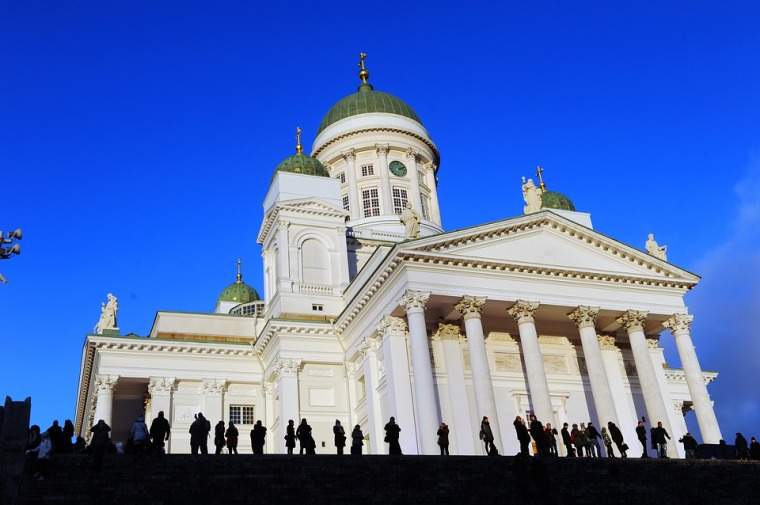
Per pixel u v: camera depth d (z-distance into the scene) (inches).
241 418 2162.9
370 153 2878.9
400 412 1710.1
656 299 1995.6
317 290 2233.0
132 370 2089.1
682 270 2011.6
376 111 2928.2
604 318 1999.3
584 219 2514.8
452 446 1760.6
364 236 2527.1
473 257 1803.6
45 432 930.1
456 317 1889.8
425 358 1670.8
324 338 2097.7
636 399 2070.6
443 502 948.0
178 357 2146.9
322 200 2343.8
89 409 2361.0
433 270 1774.1
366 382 1902.1
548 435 1423.5
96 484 895.7
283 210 2300.7
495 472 1066.7
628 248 1974.7
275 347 2085.4
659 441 1419.8
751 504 1079.6
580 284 1925.4
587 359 1863.9
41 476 887.7
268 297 2367.1
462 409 1806.1
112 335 2156.7
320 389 2049.7
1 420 920.9
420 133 2945.4
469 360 1876.2
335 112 2994.6
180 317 2262.6
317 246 2315.5
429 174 2955.2
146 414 2190.0
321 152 2950.3
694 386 1931.6
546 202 2669.8
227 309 3024.1
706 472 1198.9
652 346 2121.1
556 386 1972.2
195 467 973.2
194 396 2137.1
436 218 2901.1
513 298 1834.4
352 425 2005.4
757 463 1283.2
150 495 878.4
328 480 978.7
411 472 1034.7
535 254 1903.3
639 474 1151.0
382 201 2783.0
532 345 1796.3
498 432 1654.8
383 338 1819.6
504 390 1907.0
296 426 1977.1
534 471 959.6
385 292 1845.5
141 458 985.5
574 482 1088.8
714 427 1881.2
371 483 986.1
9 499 823.1
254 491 915.4
